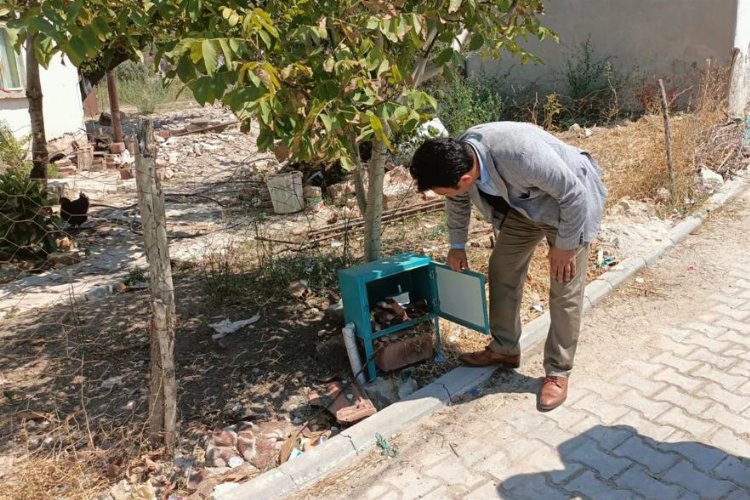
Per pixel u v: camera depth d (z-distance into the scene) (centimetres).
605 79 1192
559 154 315
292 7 341
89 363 446
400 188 757
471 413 361
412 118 331
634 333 438
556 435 336
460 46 459
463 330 446
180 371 423
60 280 616
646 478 301
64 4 304
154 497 305
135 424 348
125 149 1283
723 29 1052
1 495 305
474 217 668
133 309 536
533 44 1280
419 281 416
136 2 329
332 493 309
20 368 445
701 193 675
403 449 335
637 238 573
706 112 763
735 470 300
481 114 1109
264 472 322
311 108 321
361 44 339
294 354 434
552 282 345
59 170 1105
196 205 874
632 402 359
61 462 327
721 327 436
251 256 621
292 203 783
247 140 1388
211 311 507
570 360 361
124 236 759
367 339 379
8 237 662
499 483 306
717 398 356
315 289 528
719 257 551
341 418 354
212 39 286
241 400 388
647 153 723
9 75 1087
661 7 1111
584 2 1198
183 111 1934
